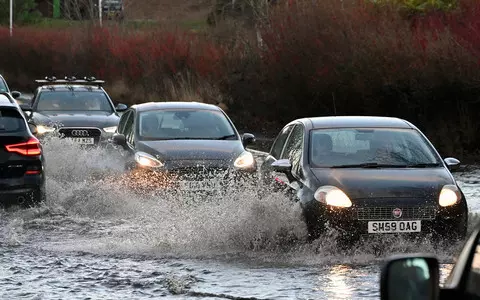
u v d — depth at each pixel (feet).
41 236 77.20
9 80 336.29
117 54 259.80
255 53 191.42
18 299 54.65
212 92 206.59
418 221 67.00
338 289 56.49
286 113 179.11
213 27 266.16
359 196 67.21
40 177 88.74
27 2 467.93
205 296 55.26
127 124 108.68
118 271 62.95
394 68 150.61
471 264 22.58
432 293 22.18
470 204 92.84
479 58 139.23
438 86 142.31
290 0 180.24
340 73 161.07
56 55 305.53
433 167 72.64
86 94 143.43
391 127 76.89
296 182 71.97
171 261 66.64
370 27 163.84
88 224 82.69
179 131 102.78
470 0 153.89
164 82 225.76
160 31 260.83
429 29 155.53
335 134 75.72
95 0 384.06
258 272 62.34
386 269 22.27
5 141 87.71
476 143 139.74
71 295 55.77
